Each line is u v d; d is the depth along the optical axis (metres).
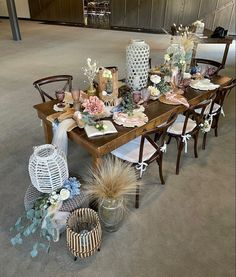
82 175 2.46
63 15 10.98
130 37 8.80
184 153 2.88
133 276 1.70
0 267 1.73
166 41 8.25
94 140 1.86
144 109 2.27
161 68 3.00
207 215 2.13
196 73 3.05
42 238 1.90
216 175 2.57
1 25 10.67
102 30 9.92
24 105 3.91
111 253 1.83
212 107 2.83
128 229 2.00
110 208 1.85
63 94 2.29
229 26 8.70
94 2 11.96
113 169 1.88
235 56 6.66
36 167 1.76
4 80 4.89
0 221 2.03
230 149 2.98
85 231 1.74
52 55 6.62
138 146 2.24
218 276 1.70
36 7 11.35
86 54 6.72
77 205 1.87
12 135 3.15
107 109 2.20
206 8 8.68
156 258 1.80
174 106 2.34
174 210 2.17
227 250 1.86
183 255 1.83
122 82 2.76
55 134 2.01
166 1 9.04
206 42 5.29
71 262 1.76
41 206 1.75
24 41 8.09
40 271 1.71
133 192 2.07
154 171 2.60
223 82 2.96
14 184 2.40
